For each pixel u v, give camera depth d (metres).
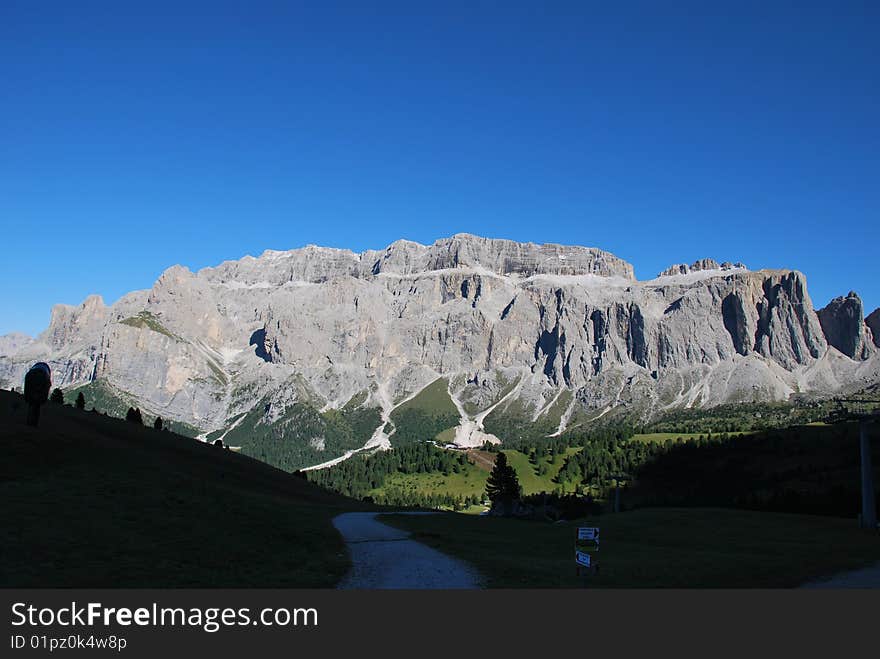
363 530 66.06
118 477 57.81
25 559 32.53
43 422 83.00
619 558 54.38
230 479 106.44
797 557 57.56
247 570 37.72
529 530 82.62
